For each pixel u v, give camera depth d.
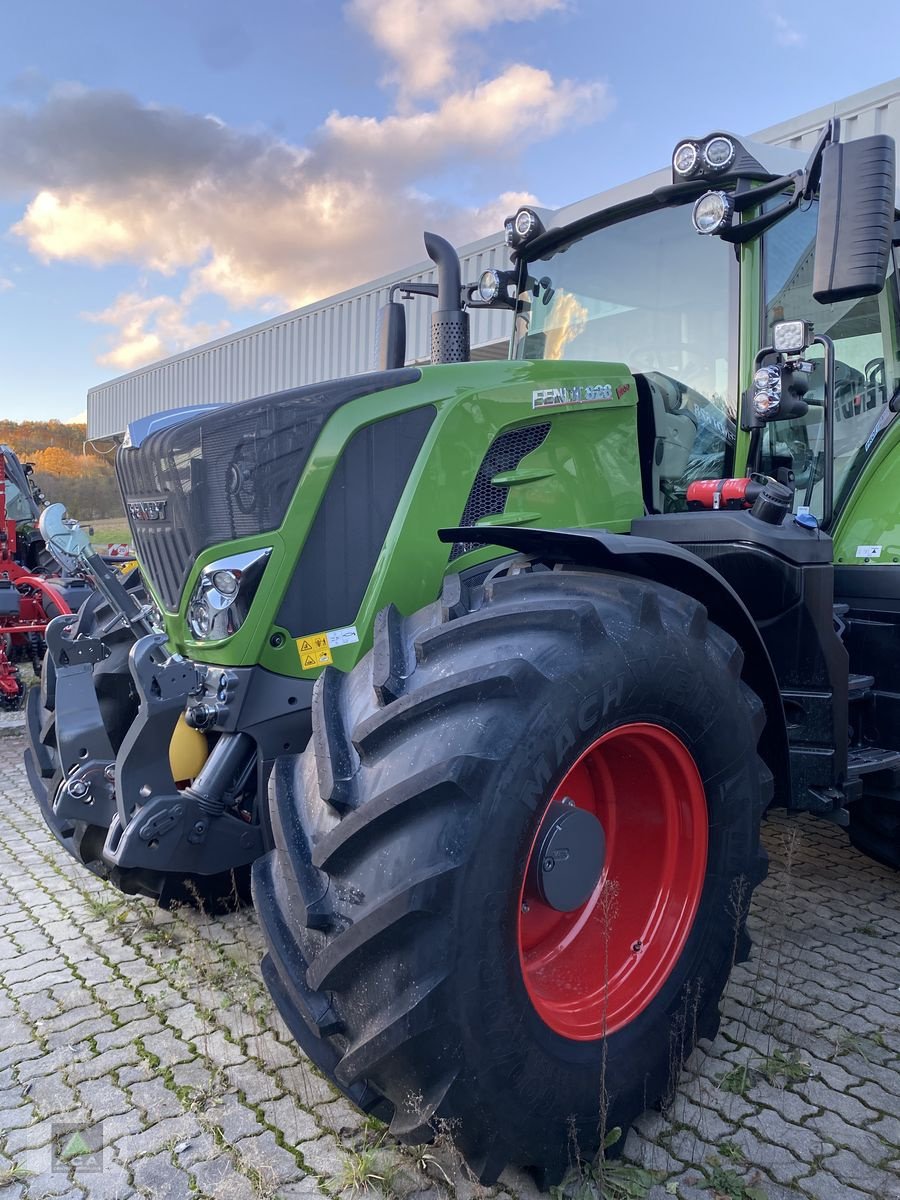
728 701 2.09
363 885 1.67
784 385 2.64
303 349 12.55
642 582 2.08
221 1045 2.36
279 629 2.35
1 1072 2.27
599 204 3.20
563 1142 1.82
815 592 2.55
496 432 2.55
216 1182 1.88
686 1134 2.02
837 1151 1.97
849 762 2.81
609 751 2.13
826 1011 2.52
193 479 2.36
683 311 2.99
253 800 2.40
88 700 2.60
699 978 2.11
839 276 2.28
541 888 1.85
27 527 8.05
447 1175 1.85
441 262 3.27
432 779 1.64
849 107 6.07
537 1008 1.82
